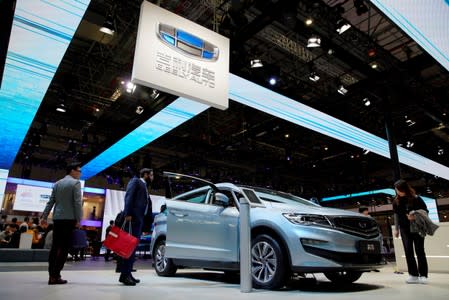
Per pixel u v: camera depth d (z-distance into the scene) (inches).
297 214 133.8
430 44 228.4
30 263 277.3
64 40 221.8
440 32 213.6
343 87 347.9
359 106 426.0
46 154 612.7
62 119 442.0
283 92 301.6
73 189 152.8
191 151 559.8
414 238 167.2
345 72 369.7
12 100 304.8
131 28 314.7
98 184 709.3
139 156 624.7
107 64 355.3
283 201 167.8
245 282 124.0
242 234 129.3
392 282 168.1
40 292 118.1
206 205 163.5
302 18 296.7
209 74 184.9
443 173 535.2
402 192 173.5
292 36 322.7
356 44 302.4
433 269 244.1
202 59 184.4
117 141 407.5
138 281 152.8
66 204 151.3
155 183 657.6
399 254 255.8
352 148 561.9
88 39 335.9
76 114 393.4
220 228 151.4
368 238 135.0
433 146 545.3
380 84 320.2
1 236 402.3
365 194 735.7
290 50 337.1
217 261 149.1
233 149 546.0
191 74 177.6
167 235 166.4
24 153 527.5
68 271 231.5
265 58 362.0
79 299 102.4
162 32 172.1
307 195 791.1
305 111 328.5
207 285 146.2
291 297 110.8
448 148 550.6
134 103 455.5
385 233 823.1
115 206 660.7
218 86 187.0
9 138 391.9
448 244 239.1
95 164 510.0
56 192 153.6
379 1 187.5
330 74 377.1
